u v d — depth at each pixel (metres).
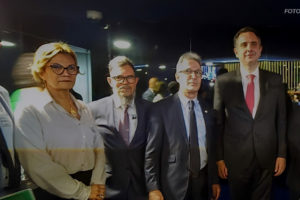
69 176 1.10
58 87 1.09
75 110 1.19
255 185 1.40
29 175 1.05
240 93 1.31
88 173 1.18
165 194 1.30
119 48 1.28
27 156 1.03
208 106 1.32
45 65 1.07
